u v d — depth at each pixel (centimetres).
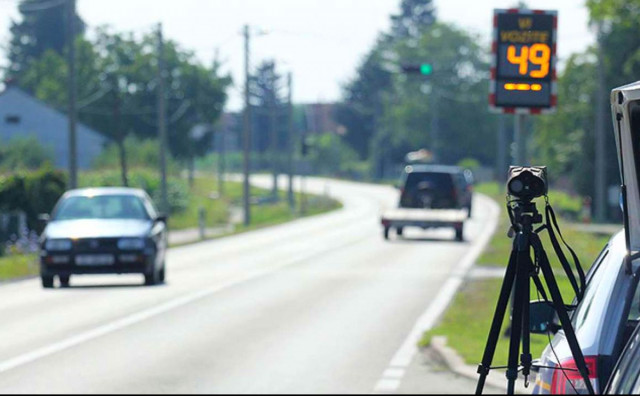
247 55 16350
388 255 9056
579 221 16062
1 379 3491
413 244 10400
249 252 9669
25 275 7362
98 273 6300
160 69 14100
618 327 1470
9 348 4131
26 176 10806
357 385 3428
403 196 11206
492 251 9019
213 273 7462
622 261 1509
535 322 1686
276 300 5778
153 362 3831
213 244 10944
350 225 14800
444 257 8756
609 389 1288
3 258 8675
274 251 9756
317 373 3641
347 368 3738
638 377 1205
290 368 3741
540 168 1562
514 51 4050
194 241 11325
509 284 1548
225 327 4731
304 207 19862
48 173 11044
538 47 4041
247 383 3444
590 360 1457
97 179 16662
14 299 5806
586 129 18200
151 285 6544
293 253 9456
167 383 3434
